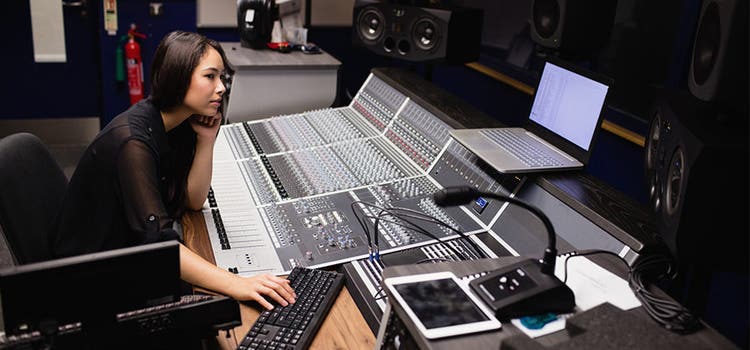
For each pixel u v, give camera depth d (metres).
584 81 2.14
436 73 4.55
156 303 1.31
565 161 2.12
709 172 1.39
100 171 1.87
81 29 4.72
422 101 2.70
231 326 1.41
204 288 1.82
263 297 1.75
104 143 1.87
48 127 4.89
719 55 1.43
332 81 3.93
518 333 1.24
